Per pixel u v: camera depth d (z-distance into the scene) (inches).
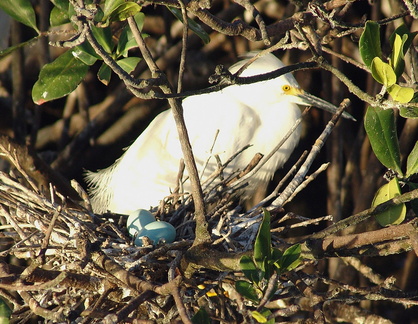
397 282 355.6
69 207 223.8
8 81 348.8
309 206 370.0
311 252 138.6
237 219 193.6
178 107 140.1
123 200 274.7
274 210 190.1
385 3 325.4
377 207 139.9
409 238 133.0
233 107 272.1
